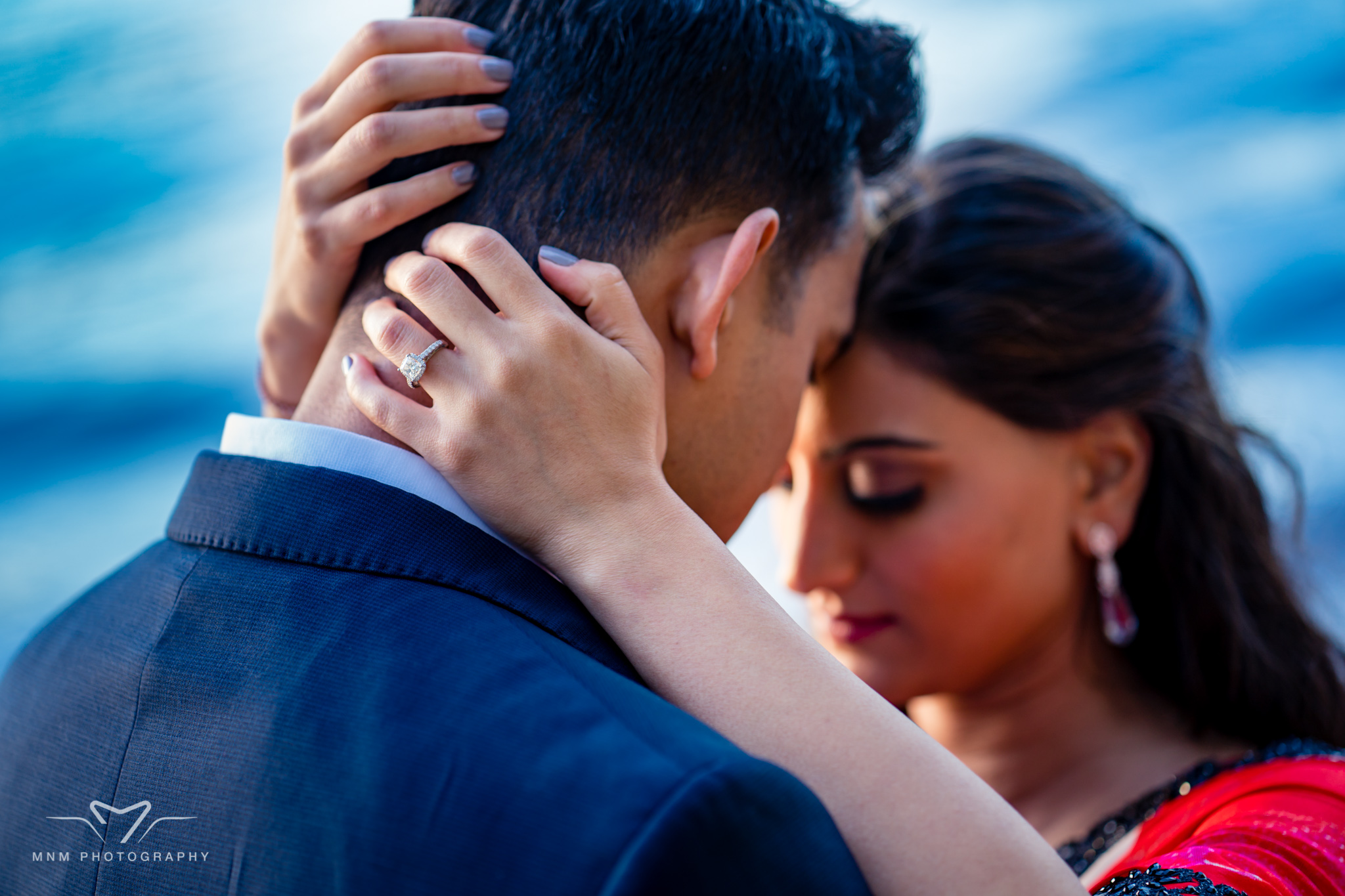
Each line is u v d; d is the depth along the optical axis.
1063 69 9.42
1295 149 7.92
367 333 0.96
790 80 1.09
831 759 0.81
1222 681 1.58
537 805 0.69
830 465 1.57
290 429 0.95
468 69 1.02
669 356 1.06
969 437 1.52
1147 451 1.62
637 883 0.64
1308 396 5.59
